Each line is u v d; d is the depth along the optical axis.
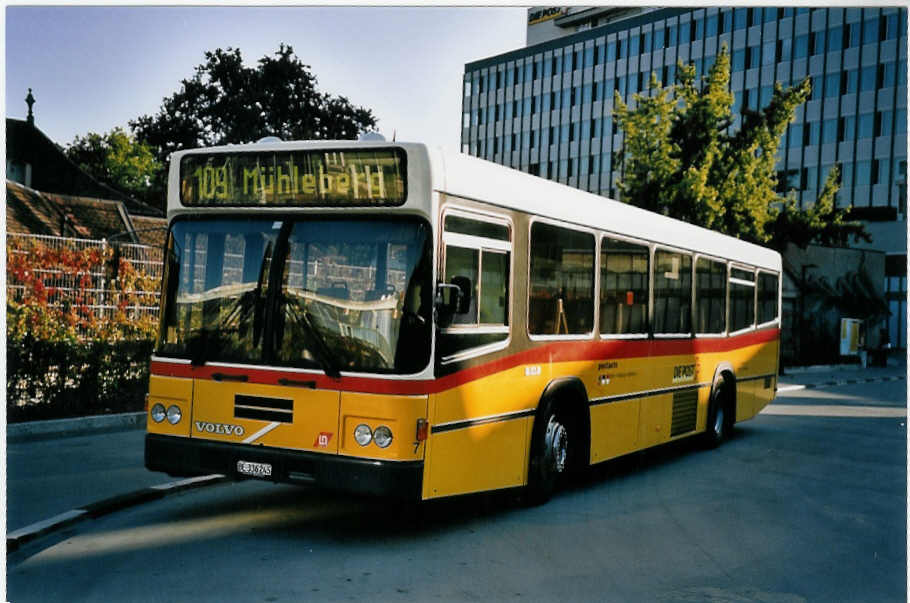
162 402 7.30
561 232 8.80
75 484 8.89
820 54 35.38
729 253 13.57
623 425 10.19
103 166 36.41
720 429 13.52
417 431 6.70
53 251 14.92
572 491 9.70
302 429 6.83
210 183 7.40
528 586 6.21
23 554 6.65
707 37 37.88
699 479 10.77
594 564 6.84
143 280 16.02
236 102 25.61
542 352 8.43
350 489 6.64
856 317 39.31
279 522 7.73
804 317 37.38
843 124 35.84
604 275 9.70
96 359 13.05
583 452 9.28
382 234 6.90
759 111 27.33
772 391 15.89
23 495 8.38
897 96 34.84
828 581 6.66
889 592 6.43
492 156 53.25
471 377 7.32
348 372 6.75
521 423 8.16
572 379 8.95
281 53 25.45
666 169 25.69
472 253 7.38
